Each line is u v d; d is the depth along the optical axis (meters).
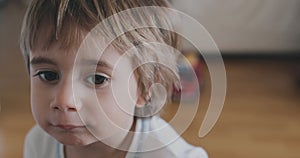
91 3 0.36
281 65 2.22
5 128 1.60
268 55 2.28
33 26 0.36
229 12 2.17
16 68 2.04
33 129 0.51
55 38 0.35
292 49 2.25
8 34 2.28
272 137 1.57
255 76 2.09
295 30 2.22
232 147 1.50
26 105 1.77
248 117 1.70
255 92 1.92
